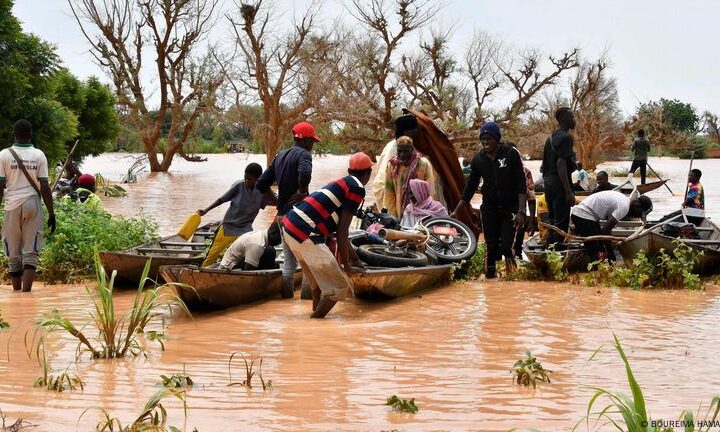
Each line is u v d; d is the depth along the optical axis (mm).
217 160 78938
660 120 63781
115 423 6637
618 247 15500
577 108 61344
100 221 16594
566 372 8602
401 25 52281
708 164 77062
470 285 14828
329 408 7203
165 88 58562
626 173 56000
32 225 13828
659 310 12203
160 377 8188
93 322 11109
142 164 60781
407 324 11195
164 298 13094
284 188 13172
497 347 9781
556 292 13938
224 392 7680
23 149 13820
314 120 51875
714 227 17672
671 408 7273
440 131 17719
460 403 7406
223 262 13547
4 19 32156
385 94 52281
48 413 6875
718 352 9523
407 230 15305
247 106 53312
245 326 11055
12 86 32469
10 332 10383
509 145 15375
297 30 50844
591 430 6625
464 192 15922
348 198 11438
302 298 13211
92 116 48750
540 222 17609
